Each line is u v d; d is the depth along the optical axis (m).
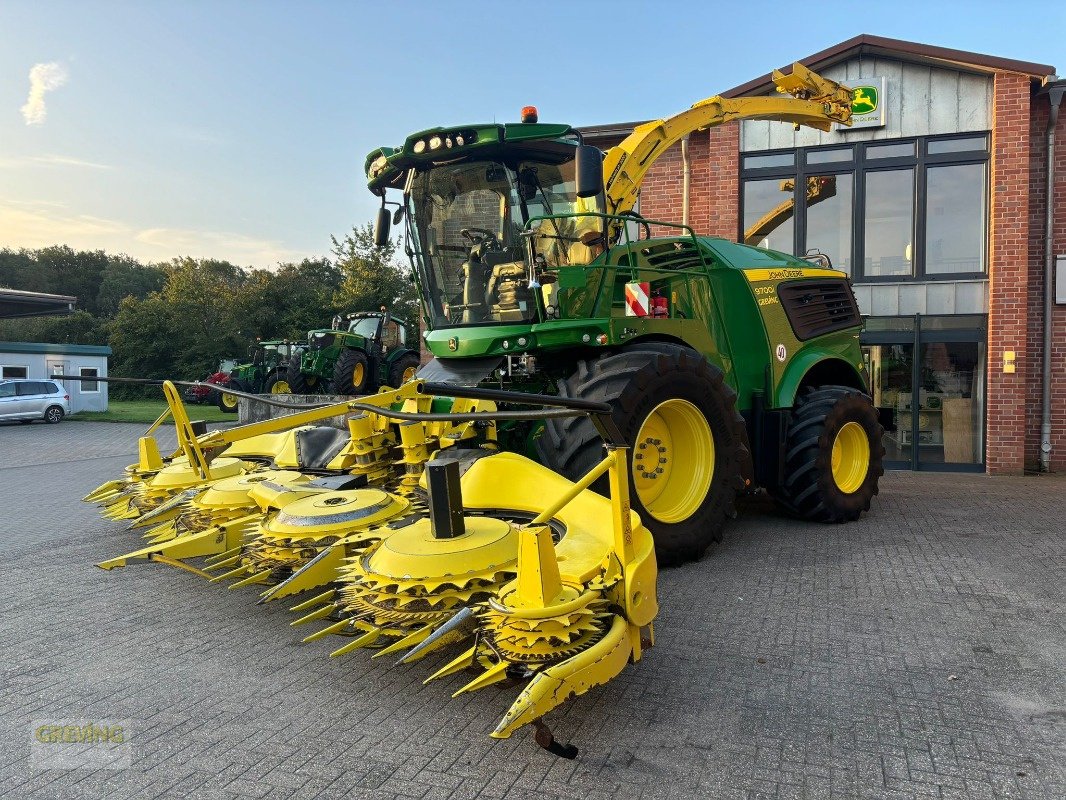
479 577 3.02
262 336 43.25
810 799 2.51
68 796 2.57
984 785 2.58
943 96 10.79
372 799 2.53
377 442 4.91
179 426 5.24
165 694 3.38
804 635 4.02
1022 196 10.34
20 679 3.56
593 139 12.05
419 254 6.25
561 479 3.79
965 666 3.59
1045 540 6.21
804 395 7.32
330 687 3.43
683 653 3.77
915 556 5.70
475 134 5.59
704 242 6.96
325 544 3.71
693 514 5.41
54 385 23.84
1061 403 10.80
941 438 11.09
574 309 5.54
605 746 2.86
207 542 4.28
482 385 5.66
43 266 82.12
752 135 11.52
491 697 3.31
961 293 10.85
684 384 5.31
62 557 5.95
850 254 11.30
